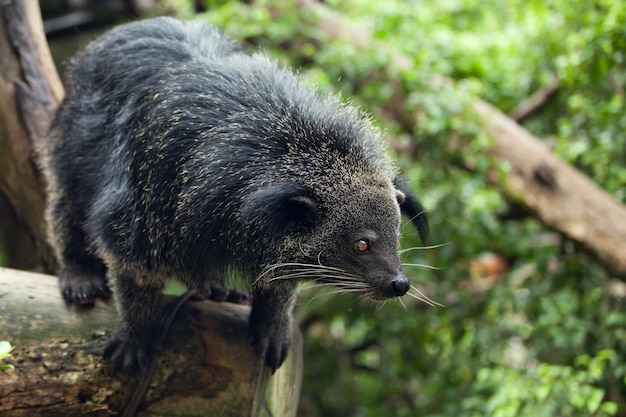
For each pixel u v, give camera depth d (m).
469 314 8.83
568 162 8.95
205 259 4.55
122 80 4.98
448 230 8.84
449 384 9.11
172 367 4.77
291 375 5.37
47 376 4.61
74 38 11.57
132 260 4.57
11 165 6.43
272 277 4.52
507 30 10.34
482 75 9.87
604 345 8.02
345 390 10.79
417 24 10.23
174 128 4.51
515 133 8.73
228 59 4.89
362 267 4.43
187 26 5.39
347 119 4.68
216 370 4.83
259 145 4.43
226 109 4.53
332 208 4.40
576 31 8.78
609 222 8.27
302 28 9.55
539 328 8.25
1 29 6.45
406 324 8.88
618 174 8.61
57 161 5.40
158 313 4.81
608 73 8.29
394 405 9.80
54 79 6.67
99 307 5.04
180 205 4.43
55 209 5.43
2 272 5.07
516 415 7.55
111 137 4.91
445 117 8.44
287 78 4.83
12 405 4.53
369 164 4.54
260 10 9.38
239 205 4.36
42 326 4.77
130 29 5.32
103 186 4.84
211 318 5.00
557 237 9.48
